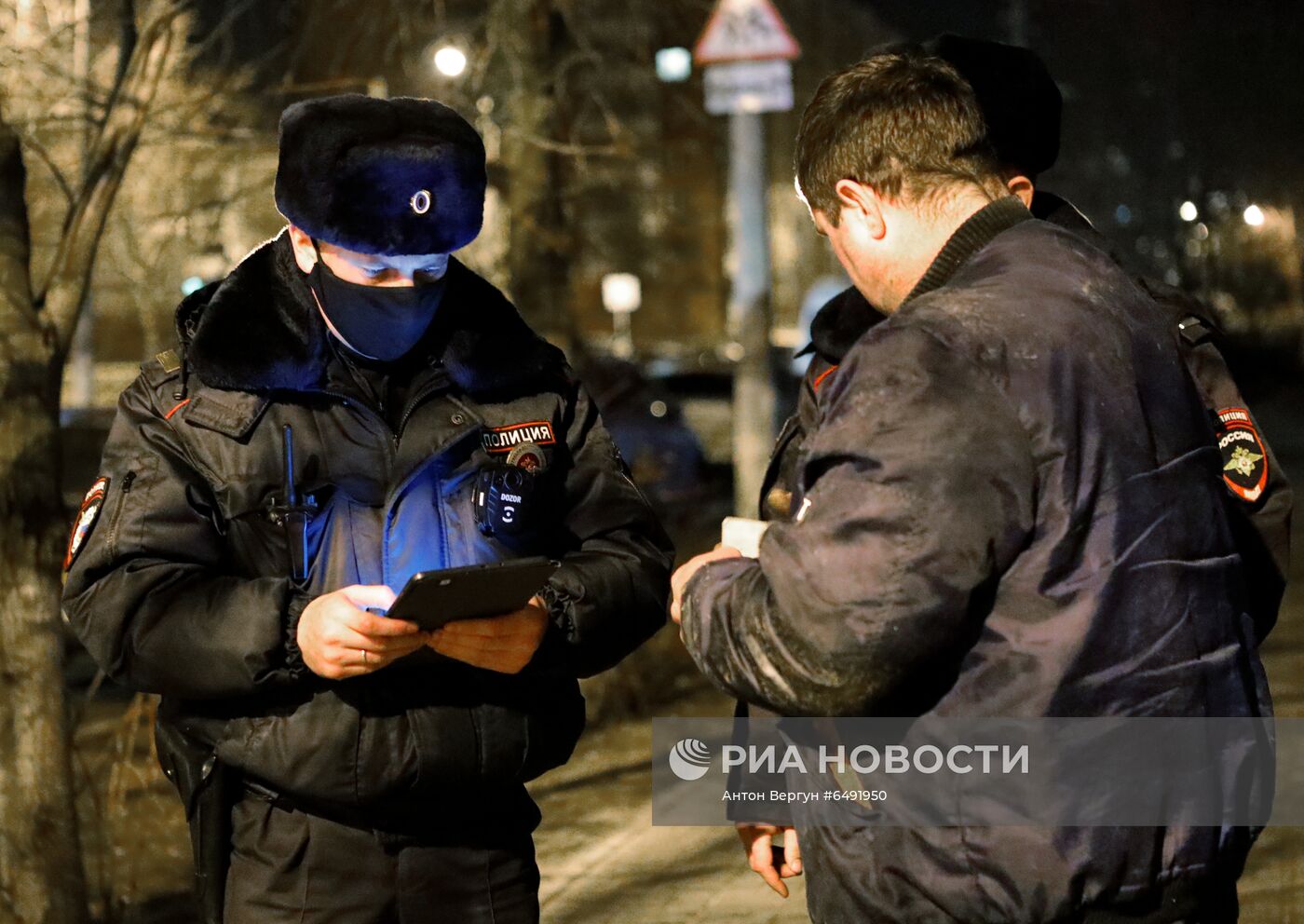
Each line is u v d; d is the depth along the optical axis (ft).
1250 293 58.23
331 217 7.72
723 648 6.96
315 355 8.02
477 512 8.18
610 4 25.52
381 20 19.60
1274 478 8.87
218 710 8.10
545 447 8.46
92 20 13.80
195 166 17.07
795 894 15.21
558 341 24.85
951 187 7.19
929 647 6.40
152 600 7.89
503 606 7.56
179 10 12.68
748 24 26.20
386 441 8.18
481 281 8.62
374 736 7.88
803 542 6.54
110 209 12.44
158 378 8.23
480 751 8.04
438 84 22.29
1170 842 6.63
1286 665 23.52
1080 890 6.52
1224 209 58.03
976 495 6.39
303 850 8.04
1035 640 6.48
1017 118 9.30
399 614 7.26
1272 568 8.82
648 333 114.21
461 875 8.27
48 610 12.00
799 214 89.45
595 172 25.35
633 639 8.57
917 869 6.74
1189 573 6.71
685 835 17.16
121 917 14.26
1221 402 9.09
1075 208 9.64
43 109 13.82
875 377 6.61
